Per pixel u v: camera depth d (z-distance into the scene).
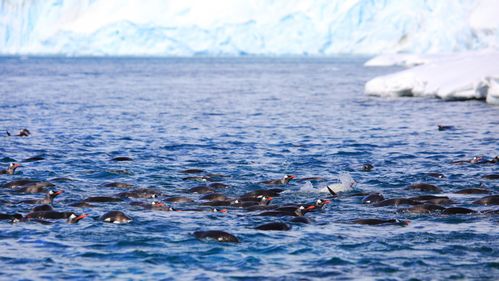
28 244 60.62
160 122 160.50
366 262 56.09
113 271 54.06
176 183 88.38
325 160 107.44
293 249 59.31
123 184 85.75
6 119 165.50
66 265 55.38
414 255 57.75
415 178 91.25
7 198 77.94
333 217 70.19
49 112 182.88
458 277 52.72
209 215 70.50
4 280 51.84
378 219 67.62
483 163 102.00
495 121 153.75
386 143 125.50
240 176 93.69
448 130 141.62
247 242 61.22
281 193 81.19
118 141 128.50
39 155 111.56
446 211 70.81
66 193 81.31
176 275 53.25
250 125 154.50
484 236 62.91
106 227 65.75
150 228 65.50
